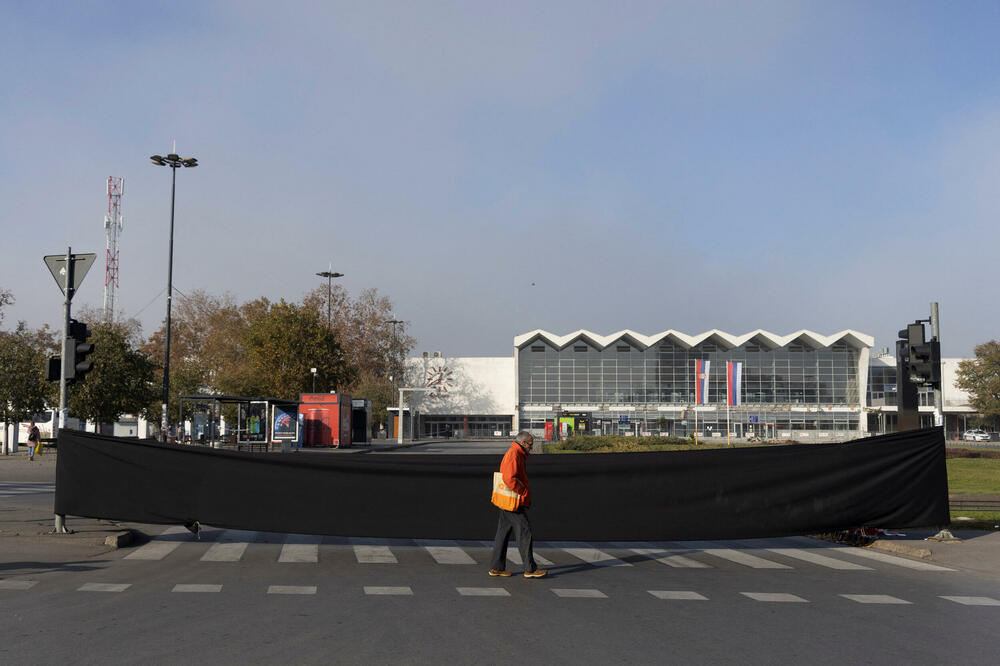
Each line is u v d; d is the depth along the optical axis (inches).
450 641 263.6
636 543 545.6
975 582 402.0
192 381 2482.8
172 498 490.0
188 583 363.3
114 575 382.0
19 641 256.8
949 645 270.1
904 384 642.8
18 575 379.2
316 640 261.7
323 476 486.0
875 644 270.1
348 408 2122.3
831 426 3494.1
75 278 546.6
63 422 528.4
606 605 329.7
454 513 481.1
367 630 277.0
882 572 431.2
